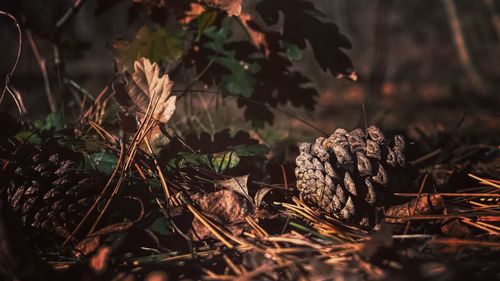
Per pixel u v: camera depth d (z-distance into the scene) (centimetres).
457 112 131
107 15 326
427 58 281
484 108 136
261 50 60
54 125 54
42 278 35
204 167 48
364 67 246
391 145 46
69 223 44
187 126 66
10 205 43
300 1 59
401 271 35
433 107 143
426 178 46
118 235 41
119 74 57
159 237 42
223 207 43
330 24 59
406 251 38
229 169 51
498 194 46
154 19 64
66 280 36
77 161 48
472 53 185
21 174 44
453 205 46
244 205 43
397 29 344
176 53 57
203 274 38
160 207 44
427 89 191
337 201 43
